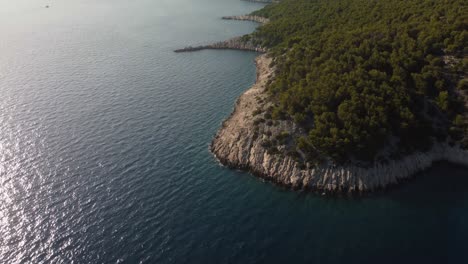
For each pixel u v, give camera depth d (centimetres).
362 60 10444
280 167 8788
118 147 10156
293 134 9194
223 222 7500
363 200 8019
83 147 10169
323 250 6800
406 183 8450
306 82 10469
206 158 9675
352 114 8681
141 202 8056
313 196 8200
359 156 8500
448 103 9319
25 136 10812
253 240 7050
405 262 6519
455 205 7781
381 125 8731
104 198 8181
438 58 10062
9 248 6919
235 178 8900
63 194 8325
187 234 7188
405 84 9588
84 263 6606
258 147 9300
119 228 7350
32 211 7838
